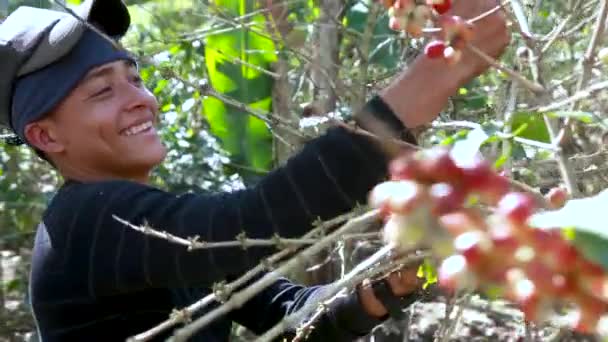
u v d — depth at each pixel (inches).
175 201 53.1
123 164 63.6
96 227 54.9
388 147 45.9
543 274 26.7
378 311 66.5
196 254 50.5
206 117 131.0
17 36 63.4
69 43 61.8
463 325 112.3
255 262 50.4
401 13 42.8
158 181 128.2
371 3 91.3
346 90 87.7
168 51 111.8
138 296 60.5
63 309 58.3
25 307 137.9
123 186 56.2
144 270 52.7
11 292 143.9
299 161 47.5
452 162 30.0
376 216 43.6
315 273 103.3
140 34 135.5
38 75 62.9
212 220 49.9
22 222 145.3
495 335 109.4
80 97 62.3
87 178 64.4
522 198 27.6
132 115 63.2
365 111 46.6
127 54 62.7
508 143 46.5
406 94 46.3
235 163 125.4
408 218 29.5
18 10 66.6
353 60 111.3
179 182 126.6
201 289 68.1
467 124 52.9
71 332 59.2
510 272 27.5
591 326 26.8
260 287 42.1
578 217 25.3
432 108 46.4
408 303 66.2
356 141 46.3
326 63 101.7
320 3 97.3
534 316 27.4
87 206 56.0
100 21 67.0
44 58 62.2
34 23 63.7
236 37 113.3
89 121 62.3
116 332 59.9
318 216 47.4
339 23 95.6
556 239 26.6
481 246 27.4
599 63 57.4
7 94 65.1
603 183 70.3
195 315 65.9
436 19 43.2
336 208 47.1
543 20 88.0
